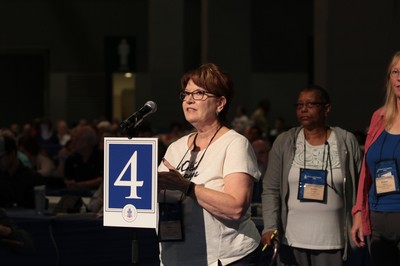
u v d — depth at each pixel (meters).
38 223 6.62
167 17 23.70
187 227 3.95
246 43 20.25
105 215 3.90
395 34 11.98
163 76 23.72
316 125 5.21
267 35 24.95
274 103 24.95
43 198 6.91
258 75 24.95
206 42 20.25
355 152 5.20
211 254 3.93
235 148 3.92
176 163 4.09
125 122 3.88
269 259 5.41
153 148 3.83
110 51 22.31
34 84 26.77
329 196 5.14
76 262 6.64
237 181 3.85
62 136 18.31
